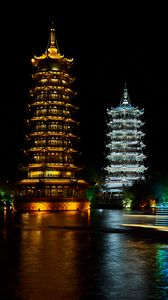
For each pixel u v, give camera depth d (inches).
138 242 1483.8
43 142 4690.0
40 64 4862.2
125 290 775.7
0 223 2511.1
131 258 1124.5
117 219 2883.9
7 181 5428.2
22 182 4635.8
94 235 1739.7
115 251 1253.1
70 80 4948.3
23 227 2188.7
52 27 5098.4
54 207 4463.6
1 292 759.1
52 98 4729.3
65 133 4697.3
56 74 4761.3
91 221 2657.5
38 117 4697.3
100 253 1210.0
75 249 1298.0
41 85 4773.6
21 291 765.9
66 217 3294.8
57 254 1192.2
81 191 4763.8
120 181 6156.5
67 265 1018.7
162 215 2306.8
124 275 904.9
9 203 5452.8
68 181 4576.8
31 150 4697.3
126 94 6801.2
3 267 991.0
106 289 782.5
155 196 4953.3
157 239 1568.7
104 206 5944.9
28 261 1074.7
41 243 1448.1
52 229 2058.3
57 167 4643.2
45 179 4537.4
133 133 6333.7
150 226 1968.5
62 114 4753.9
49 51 4970.5
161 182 4857.3
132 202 5324.8
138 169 6230.3
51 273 923.4
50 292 759.1
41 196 4542.3
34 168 4670.3
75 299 713.0
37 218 3129.9
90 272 935.7
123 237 1659.7
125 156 6269.7
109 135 6378.0
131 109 6363.2
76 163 5032.0
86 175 6102.4
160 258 1123.3
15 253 1210.6
